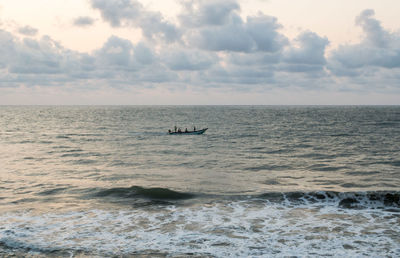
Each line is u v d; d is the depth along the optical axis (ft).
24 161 95.96
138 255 30.25
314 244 32.89
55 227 37.81
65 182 64.90
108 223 39.37
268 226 38.40
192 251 31.14
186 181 66.18
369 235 35.42
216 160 98.58
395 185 64.13
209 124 301.84
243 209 45.44
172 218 41.39
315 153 114.62
